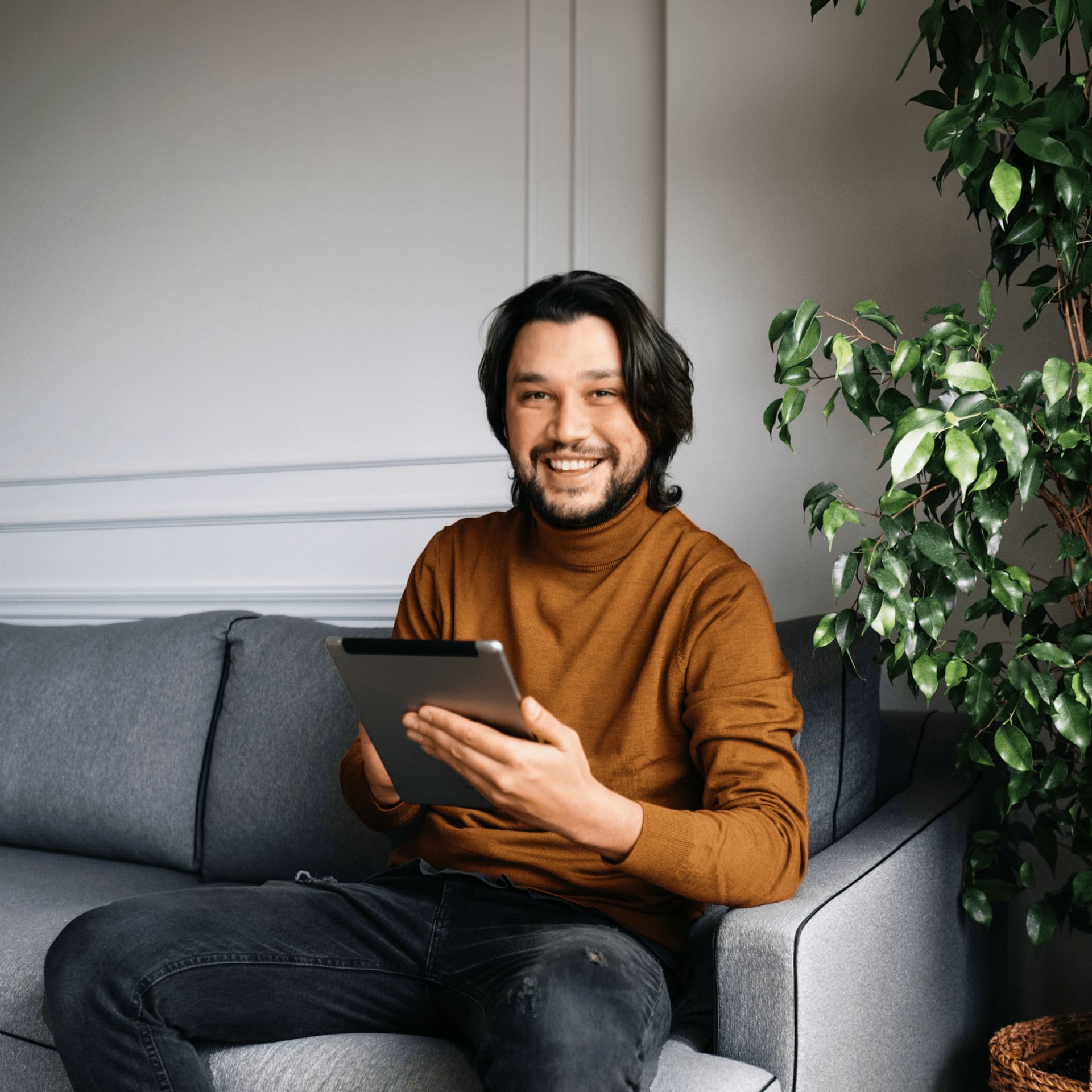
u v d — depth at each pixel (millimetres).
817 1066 1066
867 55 1828
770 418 1340
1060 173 1200
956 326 1301
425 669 1003
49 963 1099
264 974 1099
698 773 1237
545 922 1117
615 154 2143
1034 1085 1214
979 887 1438
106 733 1996
